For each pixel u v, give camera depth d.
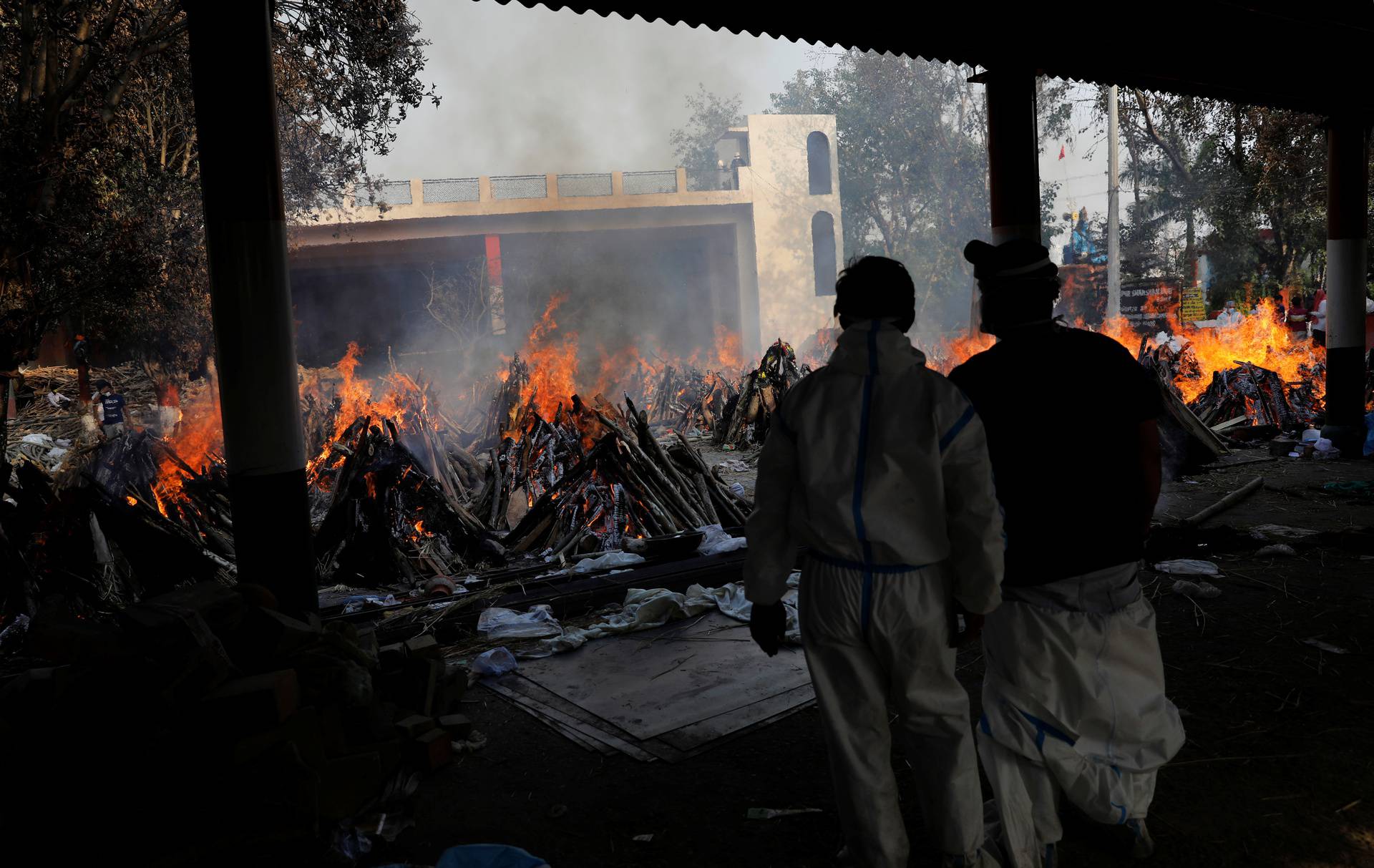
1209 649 4.56
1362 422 10.48
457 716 3.90
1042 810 2.67
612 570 6.36
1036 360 2.57
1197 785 3.24
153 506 6.84
